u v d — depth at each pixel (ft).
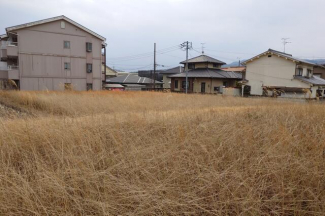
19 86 76.48
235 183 8.33
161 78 183.83
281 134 12.07
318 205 7.53
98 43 91.20
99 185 8.56
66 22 83.20
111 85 116.16
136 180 8.96
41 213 7.36
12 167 9.62
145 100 35.96
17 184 8.41
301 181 8.70
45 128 12.83
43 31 79.36
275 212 7.38
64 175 8.94
